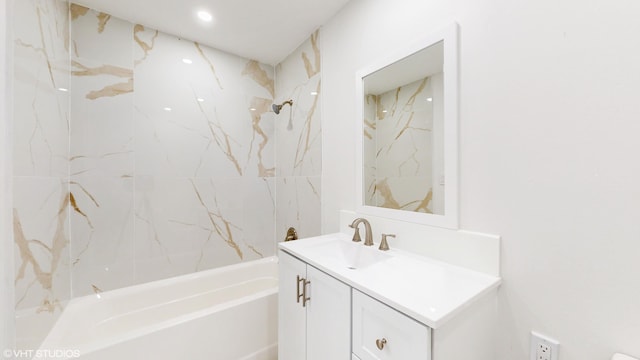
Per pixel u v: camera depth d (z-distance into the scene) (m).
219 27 1.87
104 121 1.71
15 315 0.95
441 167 1.12
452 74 1.05
